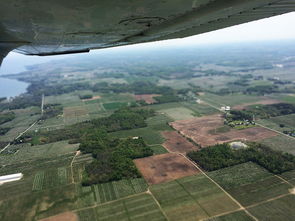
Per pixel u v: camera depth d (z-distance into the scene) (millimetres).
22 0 7078
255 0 9055
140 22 11289
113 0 7547
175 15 10531
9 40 13734
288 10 11609
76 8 8039
